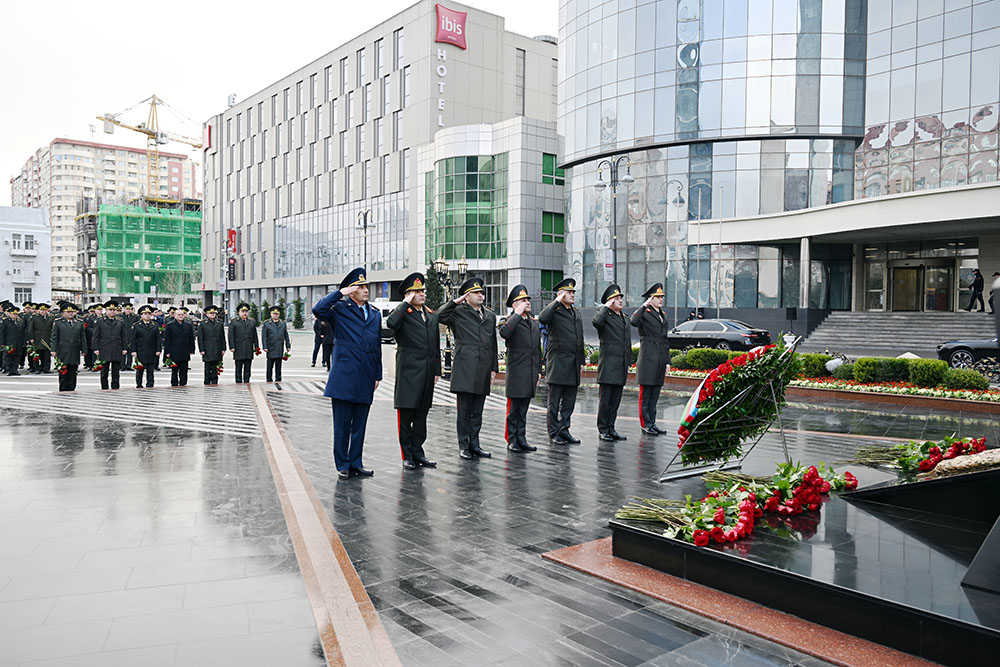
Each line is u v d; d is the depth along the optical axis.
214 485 6.55
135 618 3.67
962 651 3.03
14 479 6.75
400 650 3.32
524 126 41.84
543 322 8.59
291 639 3.44
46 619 3.65
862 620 3.38
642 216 32.19
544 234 43.00
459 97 49.94
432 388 7.44
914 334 24.25
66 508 5.75
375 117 53.47
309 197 62.03
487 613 3.75
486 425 10.63
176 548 4.77
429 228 47.50
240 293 74.44
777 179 29.52
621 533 4.53
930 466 5.80
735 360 5.98
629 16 32.25
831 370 15.08
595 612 3.76
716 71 30.06
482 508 5.84
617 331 9.09
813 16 28.94
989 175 24.98
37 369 19.78
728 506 4.64
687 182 30.97
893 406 12.60
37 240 67.44
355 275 6.94
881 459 6.31
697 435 6.17
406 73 50.66
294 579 4.23
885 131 28.20
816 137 29.14
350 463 7.05
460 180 44.25
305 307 64.00
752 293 29.75
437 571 4.38
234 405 12.50
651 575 4.25
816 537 4.27
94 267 88.50
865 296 29.22
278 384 16.62
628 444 8.90
